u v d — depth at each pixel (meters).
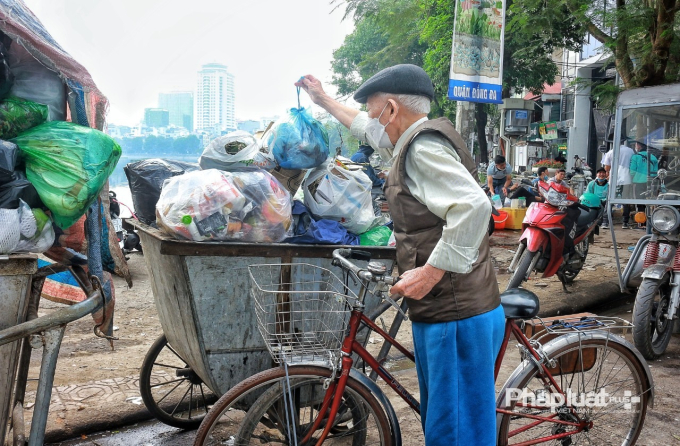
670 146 4.55
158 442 3.25
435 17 14.38
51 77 2.24
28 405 3.45
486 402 2.20
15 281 1.97
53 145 2.09
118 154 2.27
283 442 2.46
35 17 2.21
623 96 4.77
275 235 2.54
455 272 2.08
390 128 2.28
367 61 20.88
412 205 2.16
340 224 2.78
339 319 2.58
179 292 2.48
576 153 22.97
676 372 4.17
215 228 2.37
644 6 8.63
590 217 6.21
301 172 2.84
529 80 17.58
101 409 3.42
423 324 2.25
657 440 3.15
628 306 6.24
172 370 4.12
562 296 6.07
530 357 2.67
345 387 2.39
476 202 1.97
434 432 2.22
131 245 8.05
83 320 5.27
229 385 2.52
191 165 3.04
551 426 2.77
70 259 2.43
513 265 5.76
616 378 2.96
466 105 9.06
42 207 2.15
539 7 8.84
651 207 4.66
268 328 2.51
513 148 27.86
